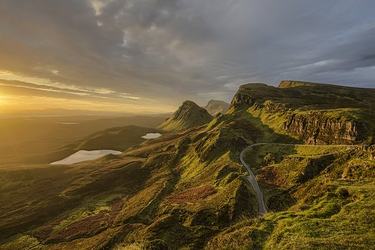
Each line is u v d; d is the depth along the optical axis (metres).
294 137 163.38
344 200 38.56
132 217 117.56
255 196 92.12
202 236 61.22
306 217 34.97
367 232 27.86
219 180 124.00
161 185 151.25
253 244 31.66
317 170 98.12
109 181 188.75
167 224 69.38
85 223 129.38
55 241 115.56
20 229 135.75
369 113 144.88
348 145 124.44
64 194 176.25
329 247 26.08
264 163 133.75
